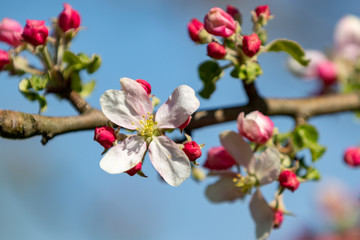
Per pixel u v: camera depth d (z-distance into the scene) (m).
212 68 0.47
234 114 0.47
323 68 0.59
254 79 0.45
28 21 0.45
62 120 0.44
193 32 0.46
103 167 0.42
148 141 0.43
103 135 0.42
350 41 0.60
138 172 0.43
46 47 0.46
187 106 0.43
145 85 0.43
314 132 0.46
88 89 0.48
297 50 0.46
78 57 0.46
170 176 0.42
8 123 0.42
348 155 0.51
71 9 0.46
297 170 0.46
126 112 0.43
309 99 0.52
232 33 0.45
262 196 0.46
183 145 0.43
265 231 0.46
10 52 0.46
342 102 0.53
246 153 0.45
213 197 0.48
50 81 0.46
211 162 0.46
